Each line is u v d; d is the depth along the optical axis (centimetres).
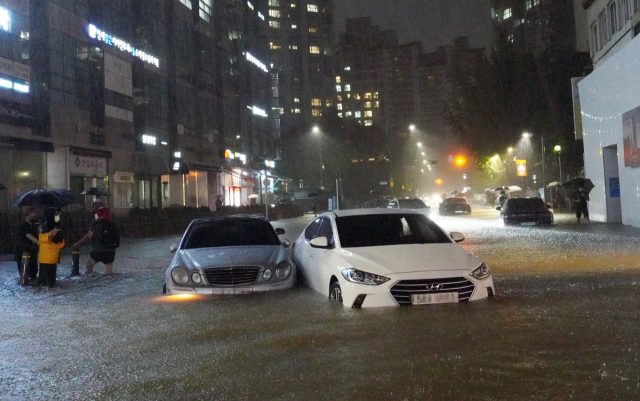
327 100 14100
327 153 8344
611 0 3009
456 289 771
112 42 3606
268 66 7075
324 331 673
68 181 3120
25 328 790
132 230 2956
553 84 4900
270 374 530
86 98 3322
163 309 877
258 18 6769
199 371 552
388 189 8431
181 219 3362
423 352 576
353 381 499
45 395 505
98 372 567
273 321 747
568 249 1620
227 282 945
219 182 5400
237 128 5856
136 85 3897
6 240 2092
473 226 2928
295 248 1110
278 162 8312
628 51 2303
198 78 4919
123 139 3722
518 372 511
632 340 609
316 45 13962
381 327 675
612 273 1120
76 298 1045
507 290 935
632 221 2417
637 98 2220
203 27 5072
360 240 890
